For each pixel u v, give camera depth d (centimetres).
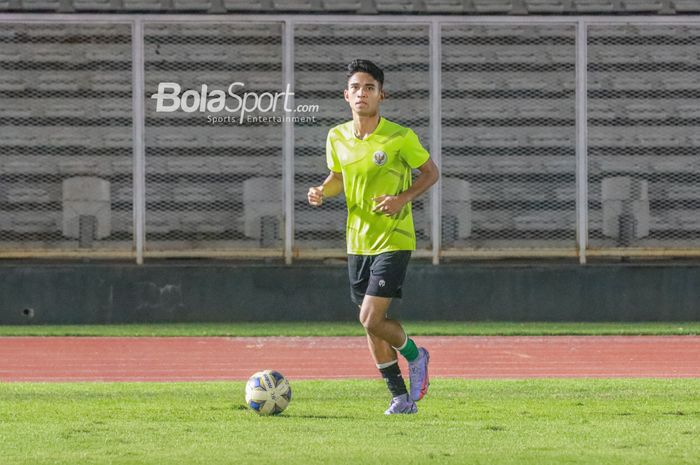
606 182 6231
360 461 1961
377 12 6231
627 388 3178
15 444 2166
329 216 6088
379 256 2439
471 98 6278
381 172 2427
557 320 5788
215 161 6175
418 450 2073
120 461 1975
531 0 6316
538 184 6247
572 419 2508
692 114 6331
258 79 6212
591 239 6212
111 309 5672
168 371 3828
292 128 6022
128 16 5862
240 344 4722
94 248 5947
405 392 2591
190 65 6188
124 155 6212
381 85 2445
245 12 6188
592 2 6319
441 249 5953
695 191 6278
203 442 2177
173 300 5700
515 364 3997
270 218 6100
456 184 6134
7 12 6134
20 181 6138
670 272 5819
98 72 6247
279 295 5728
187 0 6194
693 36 6375
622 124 6316
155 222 6153
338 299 5741
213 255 5903
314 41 6212
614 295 5803
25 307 5638
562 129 6284
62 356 4294
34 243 6088
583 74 6003
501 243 6147
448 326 5484
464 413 2600
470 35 6319
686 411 2655
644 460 1986
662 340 4897
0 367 3944
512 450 2078
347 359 4172
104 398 2938
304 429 2342
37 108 6206
